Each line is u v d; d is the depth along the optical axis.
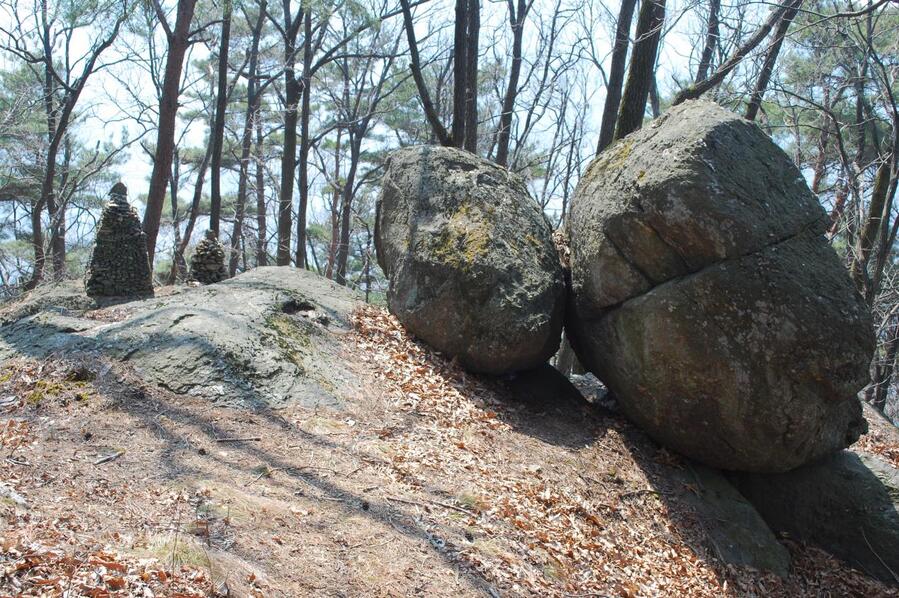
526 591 5.23
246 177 24.64
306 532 5.05
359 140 26.80
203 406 6.60
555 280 8.77
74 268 23.47
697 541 7.12
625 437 8.24
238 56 26.61
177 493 5.14
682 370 7.16
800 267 6.80
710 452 7.65
